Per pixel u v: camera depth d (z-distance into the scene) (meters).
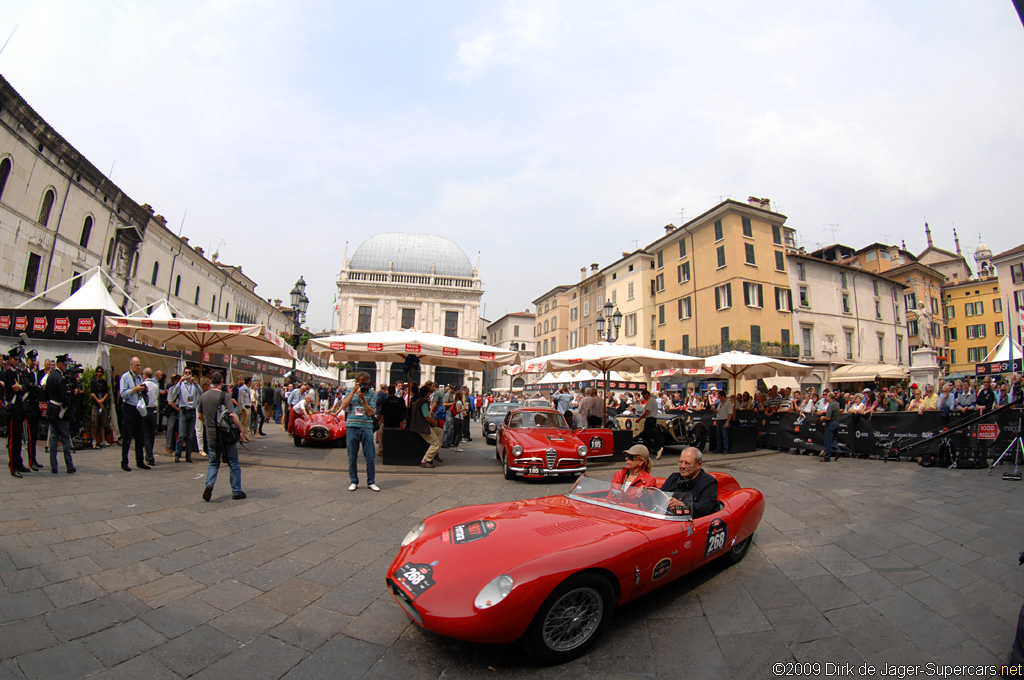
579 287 48.66
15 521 5.15
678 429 13.12
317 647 3.14
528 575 2.85
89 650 2.97
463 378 55.22
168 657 2.96
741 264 28.98
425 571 3.13
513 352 11.77
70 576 3.96
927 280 42.25
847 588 4.08
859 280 34.94
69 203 21.05
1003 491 7.66
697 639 3.29
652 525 3.76
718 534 4.18
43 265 19.62
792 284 31.36
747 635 3.33
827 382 31.19
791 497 7.29
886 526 5.79
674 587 4.15
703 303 31.33
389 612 3.64
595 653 3.11
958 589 4.03
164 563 4.38
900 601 3.82
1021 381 10.06
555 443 8.98
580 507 4.27
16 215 18.08
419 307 55.62
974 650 3.11
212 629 3.32
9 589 3.64
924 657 3.03
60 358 10.19
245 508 6.27
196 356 17.42
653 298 37.50
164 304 16.05
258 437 15.16
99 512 5.69
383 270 58.50
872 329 34.78
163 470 8.62
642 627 3.46
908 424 11.27
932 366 18.69
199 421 10.45
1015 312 33.41
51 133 19.17
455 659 3.03
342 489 7.66
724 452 13.05
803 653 3.09
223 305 39.94
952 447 10.31
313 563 4.57
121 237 25.12
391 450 10.32
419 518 6.14
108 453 10.24
